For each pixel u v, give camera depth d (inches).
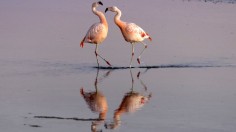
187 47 762.8
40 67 648.4
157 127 443.2
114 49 743.7
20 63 663.8
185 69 649.0
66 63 671.1
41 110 483.8
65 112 479.8
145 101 516.1
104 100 517.7
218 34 860.6
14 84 570.6
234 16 1037.8
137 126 445.1
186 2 1201.4
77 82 584.1
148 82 587.5
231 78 606.2
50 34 840.3
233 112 482.3
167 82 587.8
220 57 710.5
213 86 571.8
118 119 462.3
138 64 672.4
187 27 912.9
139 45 767.7
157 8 1108.5
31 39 801.6
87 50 739.4
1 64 657.0
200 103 509.4
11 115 469.7
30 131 432.1
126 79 600.4
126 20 963.3
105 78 603.8
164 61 685.9
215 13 1066.7
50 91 546.0
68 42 786.8
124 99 521.7
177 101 516.4
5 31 855.7
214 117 468.4
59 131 433.1
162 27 906.1
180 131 434.3
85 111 483.2
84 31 866.8
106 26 679.7
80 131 433.1
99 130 435.5
